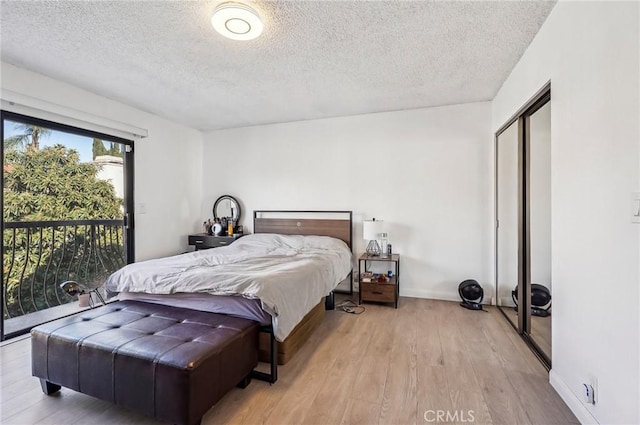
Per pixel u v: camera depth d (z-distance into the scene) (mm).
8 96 2453
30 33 2057
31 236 2803
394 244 3760
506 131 3000
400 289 3740
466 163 3477
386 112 3785
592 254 1417
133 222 3627
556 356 1769
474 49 2287
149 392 1406
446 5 1778
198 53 2338
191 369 1342
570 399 1600
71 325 1756
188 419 1341
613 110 1268
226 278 2025
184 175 4379
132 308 2055
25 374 1964
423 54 2359
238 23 1845
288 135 4250
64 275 3064
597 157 1380
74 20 1911
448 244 3553
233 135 4543
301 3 1745
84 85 2953
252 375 1910
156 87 3018
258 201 4422
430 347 2348
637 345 1136
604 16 1324
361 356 2211
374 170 3846
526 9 1823
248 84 2941
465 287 3291
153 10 1813
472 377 1923
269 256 2959
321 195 4094
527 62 2268
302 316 2154
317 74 2719
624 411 1201
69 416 1566
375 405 1656
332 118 4027
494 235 3361
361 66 2559
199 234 4520
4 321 2613
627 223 1188
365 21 1927
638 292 1130
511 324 2791
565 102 1670
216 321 1838
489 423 1511
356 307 3326
